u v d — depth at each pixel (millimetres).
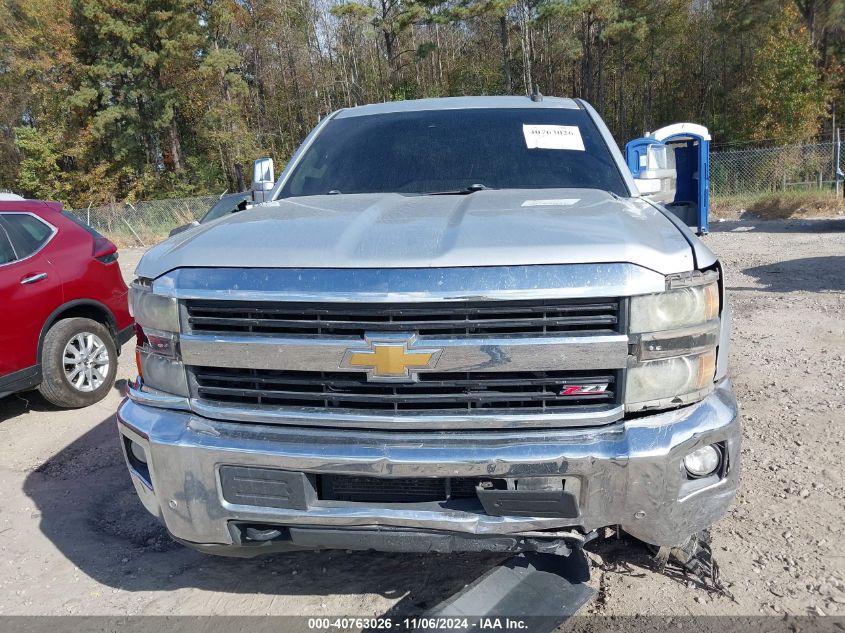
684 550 2814
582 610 2705
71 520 3787
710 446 2336
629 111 57531
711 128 43344
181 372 2422
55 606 2980
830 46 35094
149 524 3711
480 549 2309
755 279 9445
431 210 2689
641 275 2160
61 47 38219
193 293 2332
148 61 38719
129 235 23984
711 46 47969
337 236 2389
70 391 5449
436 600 2859
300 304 2246
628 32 45906
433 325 2180
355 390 2277
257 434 2330
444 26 53062
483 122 3746
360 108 4215
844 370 5496
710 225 16781
